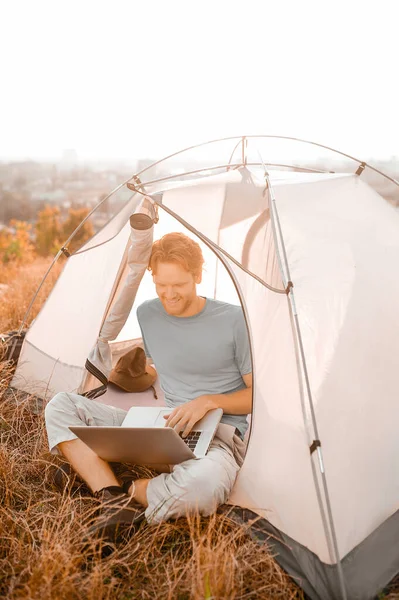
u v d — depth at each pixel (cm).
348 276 289
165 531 255
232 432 290
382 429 271
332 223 306
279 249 277
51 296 421
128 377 400
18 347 451
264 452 263
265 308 279
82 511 277
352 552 239
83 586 228
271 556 238
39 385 405
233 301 458
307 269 279
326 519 236
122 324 373
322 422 253
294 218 298
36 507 285
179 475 265
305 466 246
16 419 373
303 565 237
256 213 302
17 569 246
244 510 263
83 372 387
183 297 298
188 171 349
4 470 307
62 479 295
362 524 247
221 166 349
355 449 258
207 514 263
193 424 284
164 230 429
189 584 229
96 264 393
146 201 334
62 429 293
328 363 266
